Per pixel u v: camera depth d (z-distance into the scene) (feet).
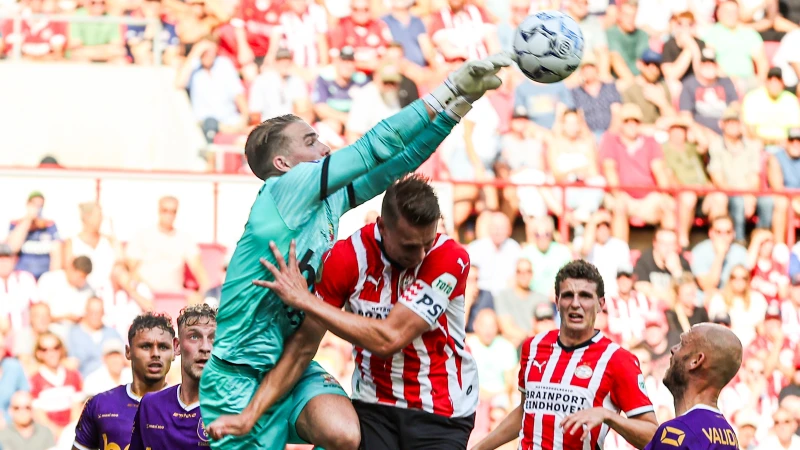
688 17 121.80
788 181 116.78
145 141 108.17
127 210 101.04
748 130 119.24
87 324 96.89
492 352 100.48
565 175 111.24
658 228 108.37
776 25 123.95
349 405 38.47
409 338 37.27
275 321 37.63
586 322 49.80
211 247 101.71
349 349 96.53
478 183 105.81
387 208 36.91
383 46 115.65
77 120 107.55
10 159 105.81
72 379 95.09
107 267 99.25
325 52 114.73
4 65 107.65
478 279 102.94
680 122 115.75
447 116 37.70
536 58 38.55
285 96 111.96
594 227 106.63
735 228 109.60
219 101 110.63
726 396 103.65
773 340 106.93
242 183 102.83
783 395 105.19
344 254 38.60
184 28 113.39
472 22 119.03
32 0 114.11
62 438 93.35
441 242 38.91
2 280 96.84
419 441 38.86
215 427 36.70
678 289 106.93
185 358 51.13
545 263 104.27
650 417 47.98
